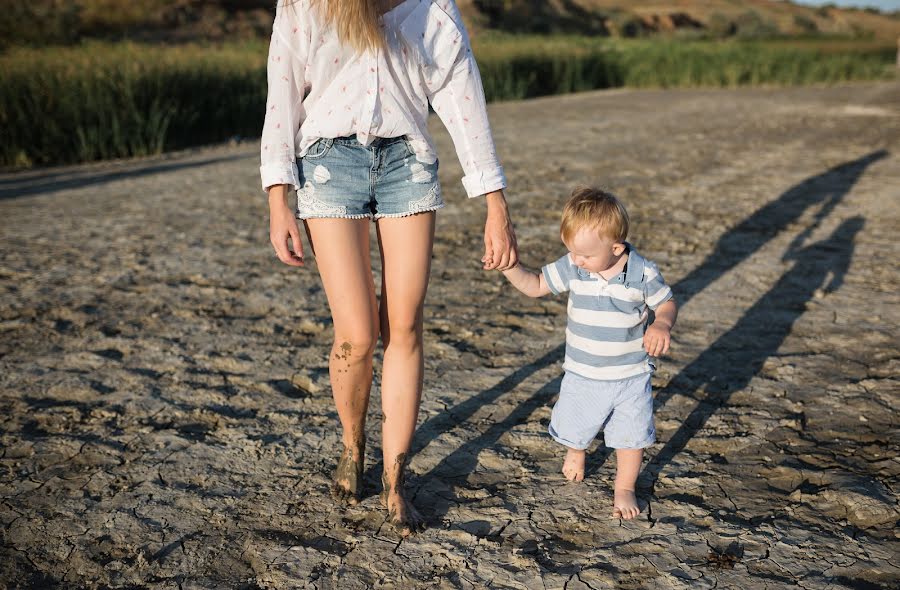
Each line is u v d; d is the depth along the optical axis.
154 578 2.33
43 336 4.35
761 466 2.86
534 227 6.68
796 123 14.09
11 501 2.73
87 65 14.39
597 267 2.44
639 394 2.54
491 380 3.69
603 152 10.94
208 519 2.62
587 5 69.62
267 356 4.05
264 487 2.80
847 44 46.06
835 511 2.56
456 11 2.36
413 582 2.28
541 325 4.42
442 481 2.82
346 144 2.28
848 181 8.21
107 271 5.65
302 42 2.23
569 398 2.62
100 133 13.45
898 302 4.56
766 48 30.22
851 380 3.55
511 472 2.88
